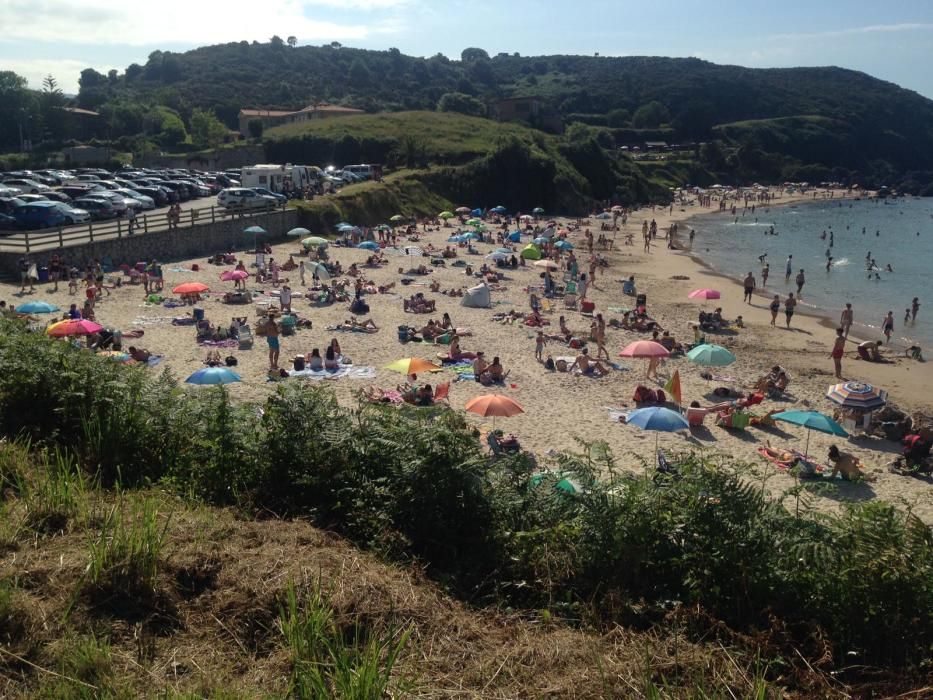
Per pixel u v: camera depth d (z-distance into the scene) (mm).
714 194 118000
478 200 76812
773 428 20875
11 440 8844
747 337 32031
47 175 59000
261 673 5098
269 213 48969
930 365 28625
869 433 20516
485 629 6070
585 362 25000
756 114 175250
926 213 102438
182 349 25359
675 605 6301
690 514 6871
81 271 34938
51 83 108875
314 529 7457
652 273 49062
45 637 5145
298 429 8648
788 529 6844
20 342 10266
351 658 5219
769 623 6168
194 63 179500
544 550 7172
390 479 7984
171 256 41156
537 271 45031
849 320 32000
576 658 5668
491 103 121312
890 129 180250
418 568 6996
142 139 95250
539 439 19234
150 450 8898
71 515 6887
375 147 84562
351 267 39781
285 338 27453
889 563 6121
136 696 4746
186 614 5707
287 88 153125
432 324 28469
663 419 16625
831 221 89562
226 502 8211
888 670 5723
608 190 95062
